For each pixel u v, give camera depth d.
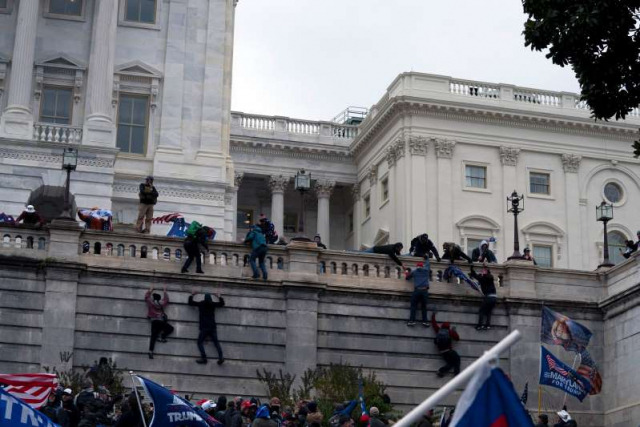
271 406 29.06
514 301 41.44
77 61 58.38
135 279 38.59
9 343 37.12
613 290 42.28
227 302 39.12
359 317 40.25
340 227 86.56
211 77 60.50
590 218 78.12
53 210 54.75
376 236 78.81
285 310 39.56
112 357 37.75
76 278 38.06
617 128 79.12
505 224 76.12
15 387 25.62
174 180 58.12
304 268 40.06
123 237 39.00
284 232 84.50
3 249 37.81
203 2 61.38
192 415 20.44
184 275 38.84
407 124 75.81
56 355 37.25
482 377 11.23
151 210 42.97
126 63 59.38
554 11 29.91
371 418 26.48
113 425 27.08
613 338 41.78
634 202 79.38
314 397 37.47
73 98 58.09
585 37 29.70
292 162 83.50
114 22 57.94
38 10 58.38
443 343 40.00
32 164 53.28
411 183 74.88
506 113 76.88
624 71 29.89
